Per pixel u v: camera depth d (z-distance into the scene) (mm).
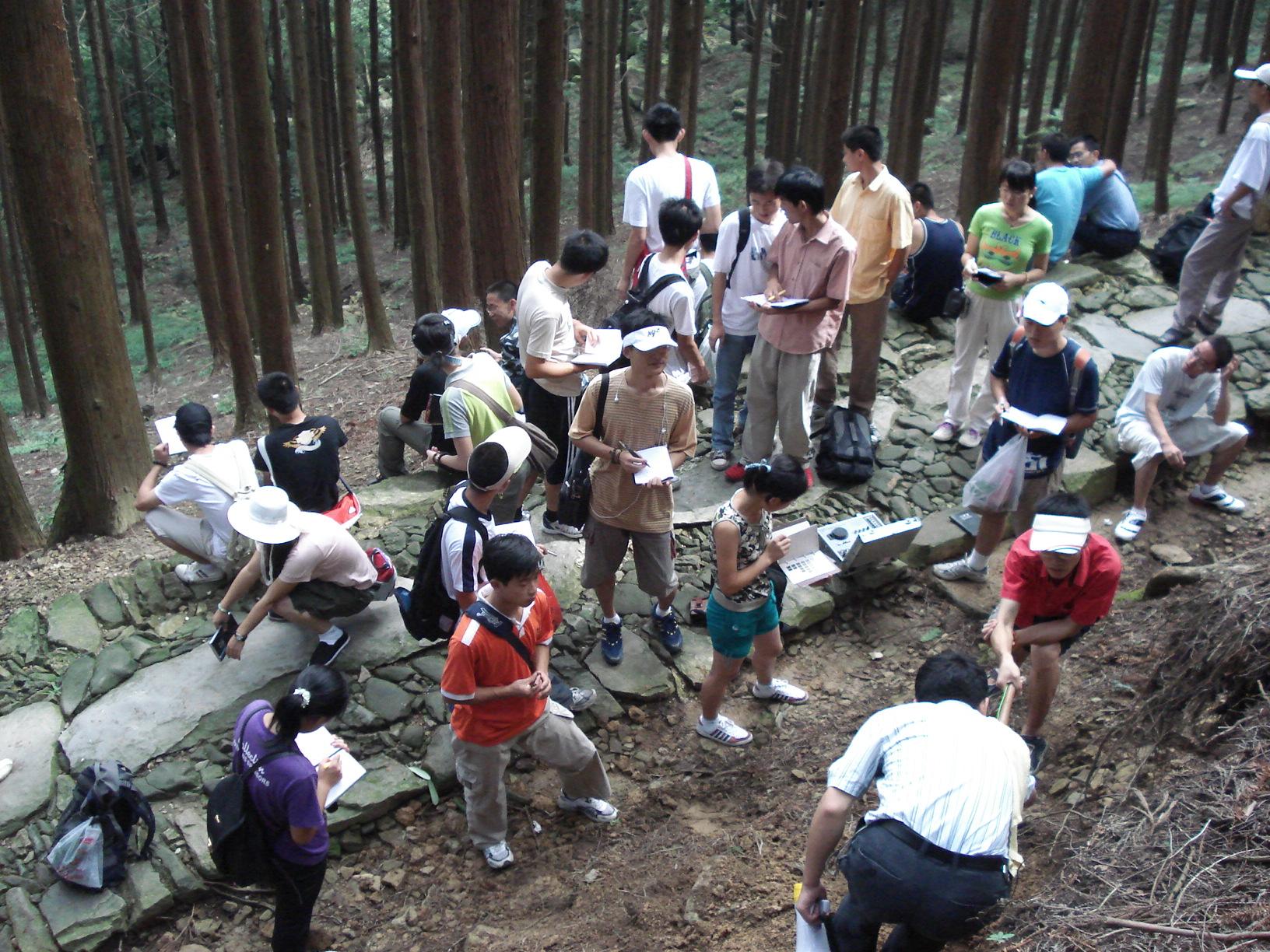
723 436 6105
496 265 7676
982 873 2635
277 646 4898
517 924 3881
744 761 4594
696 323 7000
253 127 8242
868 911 2766
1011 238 5926
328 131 16438
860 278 5832
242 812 3312
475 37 7023
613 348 5023
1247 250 8461
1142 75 16641
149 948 3844
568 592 5328
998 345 6133
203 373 15375
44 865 3990
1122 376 6980
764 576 4258
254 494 4344
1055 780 4117
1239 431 5797
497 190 7441
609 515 4488
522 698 3750
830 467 6055
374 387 12109
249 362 10938
